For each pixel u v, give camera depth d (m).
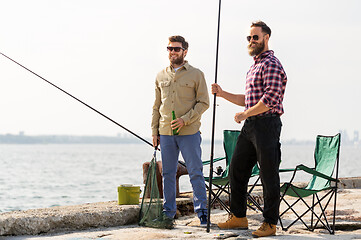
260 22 4.71
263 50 4.72
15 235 4.84
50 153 122.50
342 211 6.14
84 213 5.25
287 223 5.58
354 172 37.19
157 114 5.60
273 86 4.52
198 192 5.37
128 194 5.98
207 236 4.70
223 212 6.40
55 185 26.52
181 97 5.35
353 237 4.65
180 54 5.33
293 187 4.97
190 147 5.33
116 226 5.47
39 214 5.05
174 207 5.52
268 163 4.58
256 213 6.14
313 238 4.58
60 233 5.01
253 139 4.67
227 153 6.04
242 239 4.54
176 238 4.60
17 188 24.47
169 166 5.46
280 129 4.68
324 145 5.49
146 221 5.43
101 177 33.62
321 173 4.93
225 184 5.69
